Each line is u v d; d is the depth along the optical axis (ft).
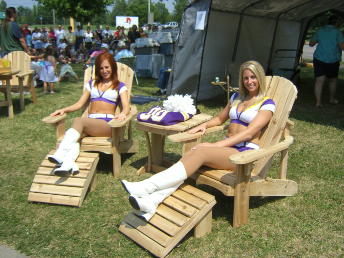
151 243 8.77
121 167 14.03
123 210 10.87
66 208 10.96
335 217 10.44
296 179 12.95
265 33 30.17
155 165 13.46
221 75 27.66
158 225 8.91
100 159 14.87
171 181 9.22
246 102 10.87
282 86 11.38
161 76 27.71
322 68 23.98
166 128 11.71
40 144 16.60
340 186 12.35
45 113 21.93
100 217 10.50
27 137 17.51
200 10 21.66
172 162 13.57
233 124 10.98
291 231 9.80
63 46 53.21
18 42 25.53
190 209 8.99
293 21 32.94
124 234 9.55
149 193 9.13
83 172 11.39
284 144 10.32
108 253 8.93
